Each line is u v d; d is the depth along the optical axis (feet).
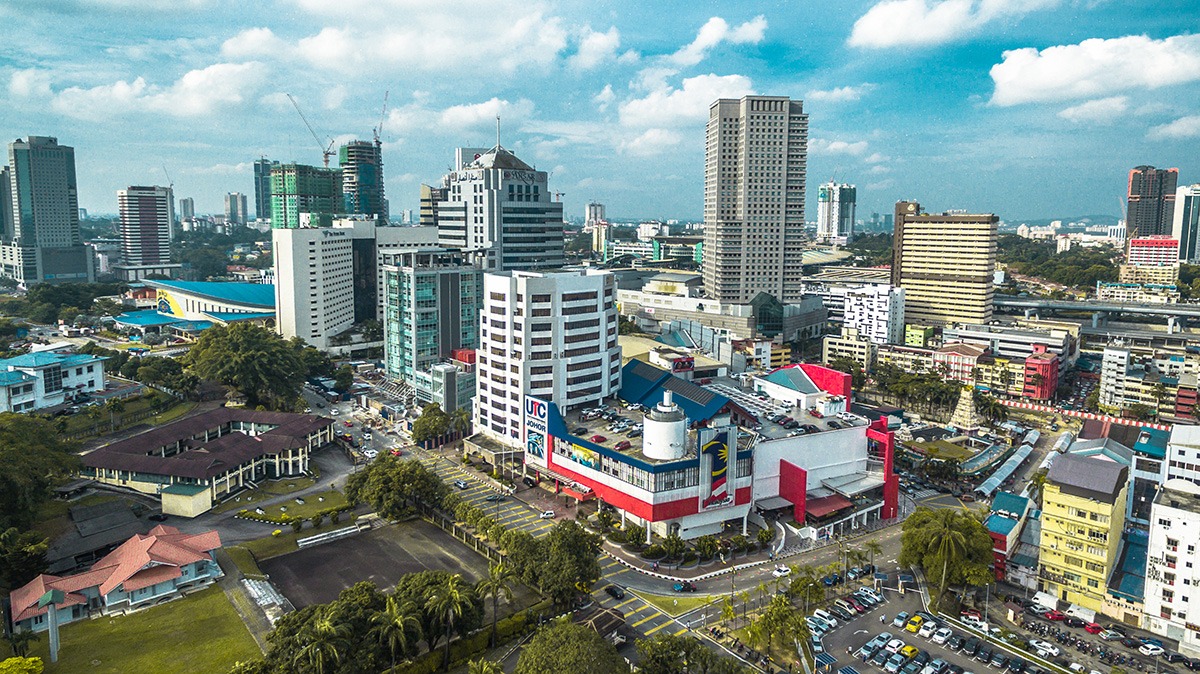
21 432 609.01
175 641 453.17
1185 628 471.21
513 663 446.19
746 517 636.89
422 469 645.10
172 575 498.28
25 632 418.72
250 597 506.48
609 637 470.39
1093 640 483.51
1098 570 510.17
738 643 469.16
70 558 529.45
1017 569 552.00
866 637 483.10
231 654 441.68
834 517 642.22
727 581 550.77
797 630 434.71
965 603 527.81
